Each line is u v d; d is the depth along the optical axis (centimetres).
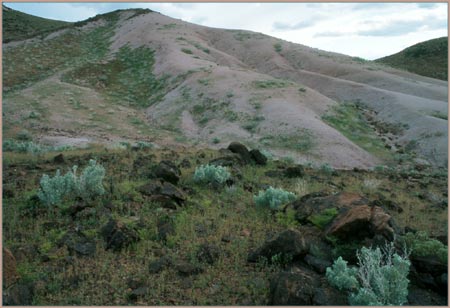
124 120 4091
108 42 8794
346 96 5259
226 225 803
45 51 7725
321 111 4119
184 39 7919
